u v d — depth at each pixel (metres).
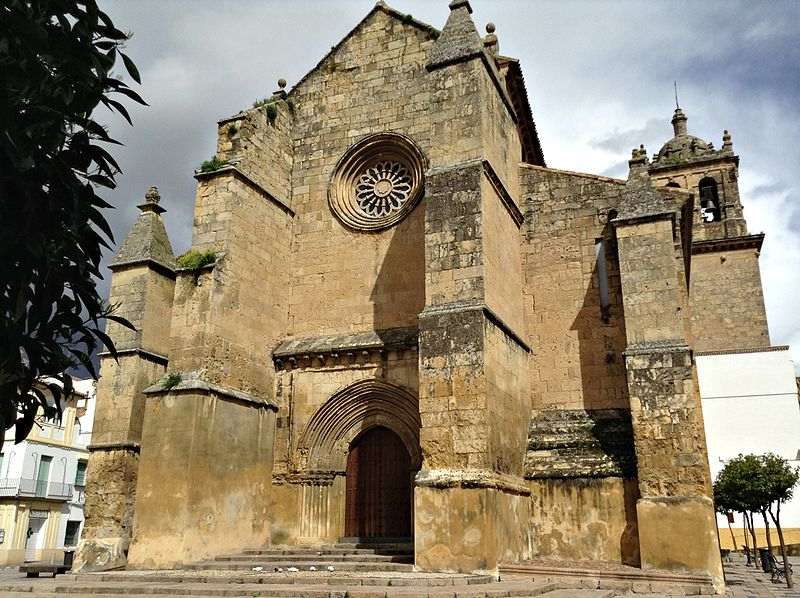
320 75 26.92
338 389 22.78
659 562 17.61
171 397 20.22
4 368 4.80
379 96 25.72
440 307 19.09
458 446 17.81
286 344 24.17
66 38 5.02
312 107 26.70
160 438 19.98
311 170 26.06
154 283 25.83
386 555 19.30
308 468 22.45
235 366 21.80
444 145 20.88
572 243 23.36
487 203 20.23
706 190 51.22
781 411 46.28
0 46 4.64
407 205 24.11
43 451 53.50
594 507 19.67
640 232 20.56
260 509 21.92
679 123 55.62
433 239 19.86
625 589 16.97
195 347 20.78
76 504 56.53
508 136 23.83
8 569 35.88
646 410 18.86
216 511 20.09
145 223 26.69
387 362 22.52
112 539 22.77
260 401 22.50
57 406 5.29
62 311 5.20
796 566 35.72
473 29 21.89
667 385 18.84
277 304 24.34
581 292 22.84
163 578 17.03
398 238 24.05
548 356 22.64
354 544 21.28
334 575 16.34
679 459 18.23
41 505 52.91
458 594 12.95
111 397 24.30
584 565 18.42
